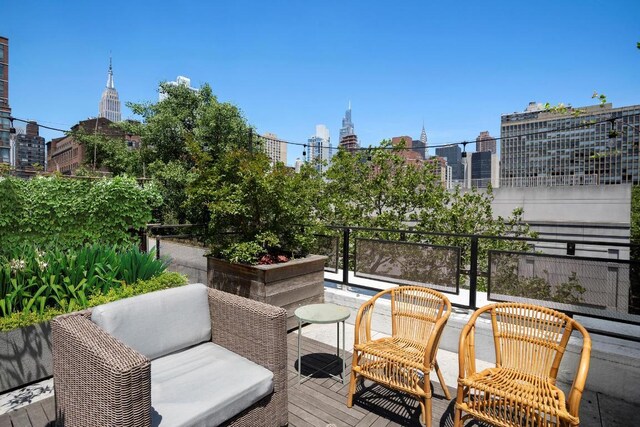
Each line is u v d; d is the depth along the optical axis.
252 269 3.58
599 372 2.60
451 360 3.15
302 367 2.97
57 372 1.75
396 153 8.18
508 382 1.94
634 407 2.43
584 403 2.48
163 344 2.07
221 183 4.08
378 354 2.27
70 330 1.65
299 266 3.80
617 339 2.75
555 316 2.10
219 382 1.81
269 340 1.97
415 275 3.80
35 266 2.99
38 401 2.40
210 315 2.34
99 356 1.42
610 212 11.09
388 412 2.33
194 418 1.55
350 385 2.38
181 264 5.17
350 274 4.71
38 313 2.75
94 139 20.61
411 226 8.16
